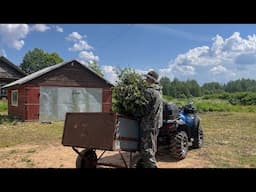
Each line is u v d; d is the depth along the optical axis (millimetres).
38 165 7789
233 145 10820
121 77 6355
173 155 8266
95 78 25047
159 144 8414
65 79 23828
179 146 8180
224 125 17578
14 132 15422
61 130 16328
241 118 22328
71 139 6152
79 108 24406
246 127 16562
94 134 5781
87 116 5930
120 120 5691
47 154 9266
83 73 24547
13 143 11969
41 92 22922
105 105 25406
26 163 8047
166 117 8148
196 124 9719
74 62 24047
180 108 9781
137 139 6145
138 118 6176
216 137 12695
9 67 39531
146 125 6125
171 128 8047
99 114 5766
